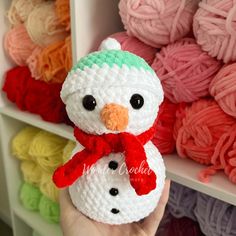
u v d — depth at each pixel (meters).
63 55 0.54
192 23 0.41
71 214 0.35
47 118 0.57
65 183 0.29
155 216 0.36
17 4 0.60
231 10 0.35
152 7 0.40
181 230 0.52
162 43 0.43
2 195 0.88
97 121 0.28
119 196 0.29
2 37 0.64
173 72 0.40
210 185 0.37
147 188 0.27
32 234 0.79
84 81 0.28
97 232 0.35
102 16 0.49
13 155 0.72
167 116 0.43
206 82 0.40
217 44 0.37
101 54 0.29
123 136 0.28
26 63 0.64
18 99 0.62
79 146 0.33
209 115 0.38
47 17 0.55
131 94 0.27
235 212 0.42
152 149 0.32
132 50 0.44
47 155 0.60
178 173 0.40
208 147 0.39
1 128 0.68
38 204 0.71
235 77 0.36
